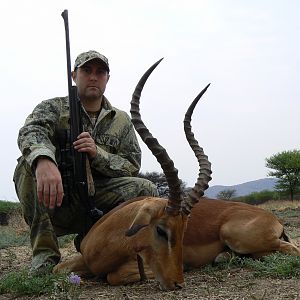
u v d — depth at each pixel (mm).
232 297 1583
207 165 1934
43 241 2172
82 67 2314
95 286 1935
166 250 1784
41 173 1863
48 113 2209
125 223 1957
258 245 2268
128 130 2463
